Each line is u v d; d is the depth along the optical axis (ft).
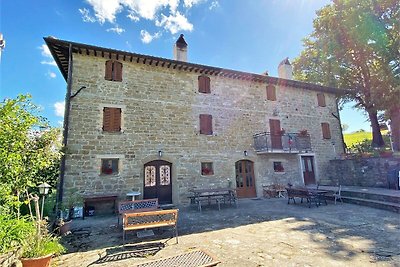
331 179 44.27
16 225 12.21
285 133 42.04
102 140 29.58
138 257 13.52
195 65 35.68
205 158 35.47
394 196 25.14
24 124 14.79
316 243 15.25
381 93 48.62
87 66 30.63
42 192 18.03
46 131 18.56
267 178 39.68
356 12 46.47
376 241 15.19
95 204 27.89
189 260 12.74
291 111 44.42
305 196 28.71
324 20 51.98
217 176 35.88
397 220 20.47
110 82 31.53
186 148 34.42
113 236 18.10
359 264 11.80
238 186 37.65
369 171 37.09
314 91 48.19
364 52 50.26
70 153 27.63
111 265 12.43
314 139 45.42
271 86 43.73
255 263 12.25
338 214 23.77
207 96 37.68
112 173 29.30
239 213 26.11
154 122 33.04
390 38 46.60
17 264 11.44
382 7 46.96
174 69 36.11
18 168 14.40
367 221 20.52
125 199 29.32
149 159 31.68
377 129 53.93
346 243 15.06
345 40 51.72
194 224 21.43
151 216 16.08
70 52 29.53
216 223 21.68
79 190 27.27
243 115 39.91
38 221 13.84
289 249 14.30
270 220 22.25
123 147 30.50
